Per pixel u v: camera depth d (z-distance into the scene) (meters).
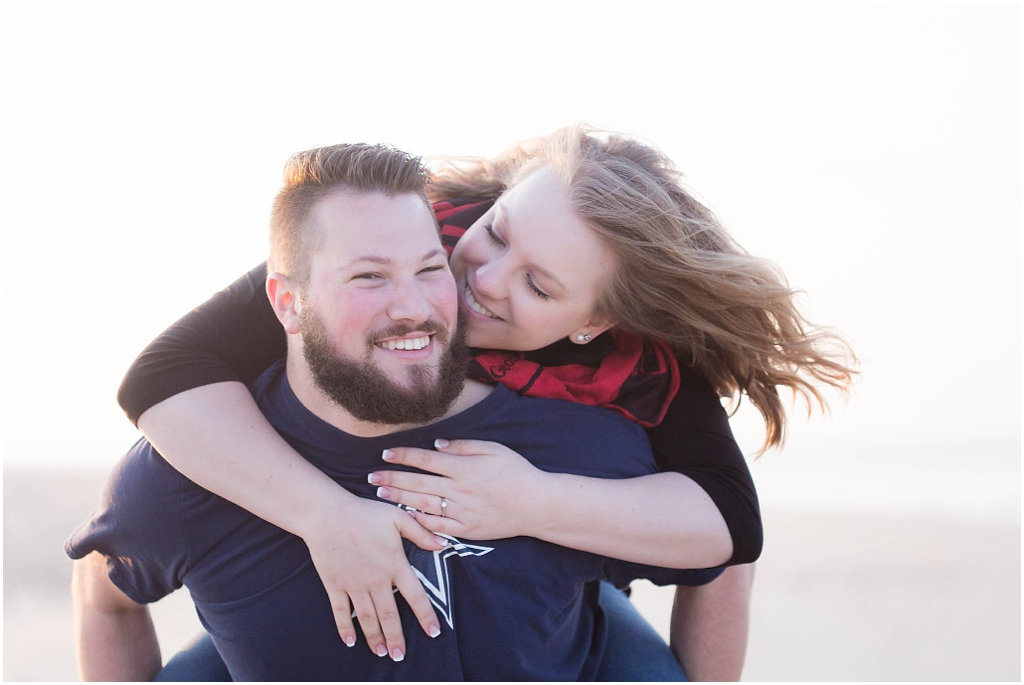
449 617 1.85
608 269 2.15
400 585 1.82
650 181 2.18
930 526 7.66
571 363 2.23
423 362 1.81
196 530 1.87
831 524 7.75
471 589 1.87
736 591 2.25
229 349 2.11
